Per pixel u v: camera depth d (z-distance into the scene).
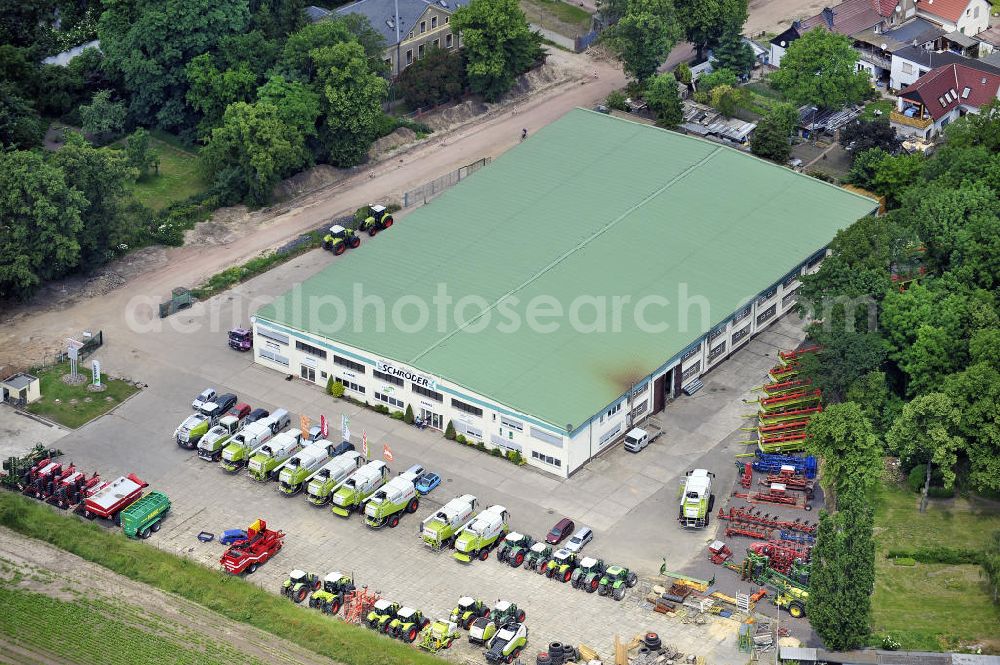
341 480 173.75
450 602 158.00
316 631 152.75
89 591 159.50
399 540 167.62
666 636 152.75
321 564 163.62
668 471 179.12
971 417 168.12
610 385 182.12
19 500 173.38
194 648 151.50
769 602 157.75
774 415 185.50
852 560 146.25
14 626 154.25
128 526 166.50
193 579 160.50
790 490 174.75
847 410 167.62
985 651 150.62
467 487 176.12
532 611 156.50
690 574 161.88
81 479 173.38
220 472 178.88
